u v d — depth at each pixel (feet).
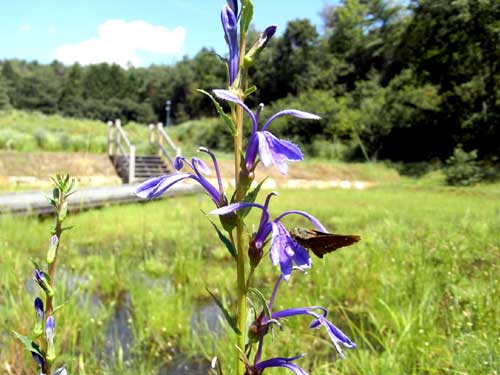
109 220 36.99
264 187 78.13
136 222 36.73
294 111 4.61
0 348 12.76
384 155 113.70
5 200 38.04
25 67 399.65
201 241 29.76
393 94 116.57
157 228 34.78
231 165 82.07
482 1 91.30
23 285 17.61
